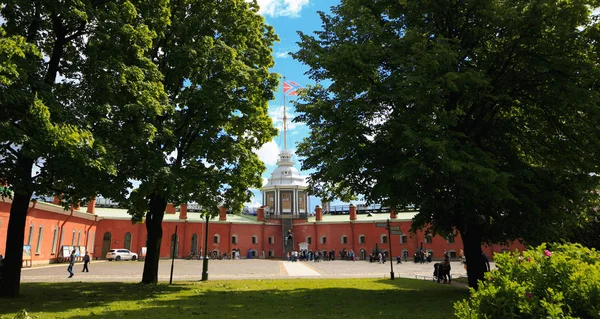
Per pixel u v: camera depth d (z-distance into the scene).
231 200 22.30
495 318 4.41
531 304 4.12
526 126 17.19
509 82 15.59
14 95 10.84
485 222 16.11
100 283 21.34
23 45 10.73
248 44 22.12
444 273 22.44
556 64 14.27
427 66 13.29
